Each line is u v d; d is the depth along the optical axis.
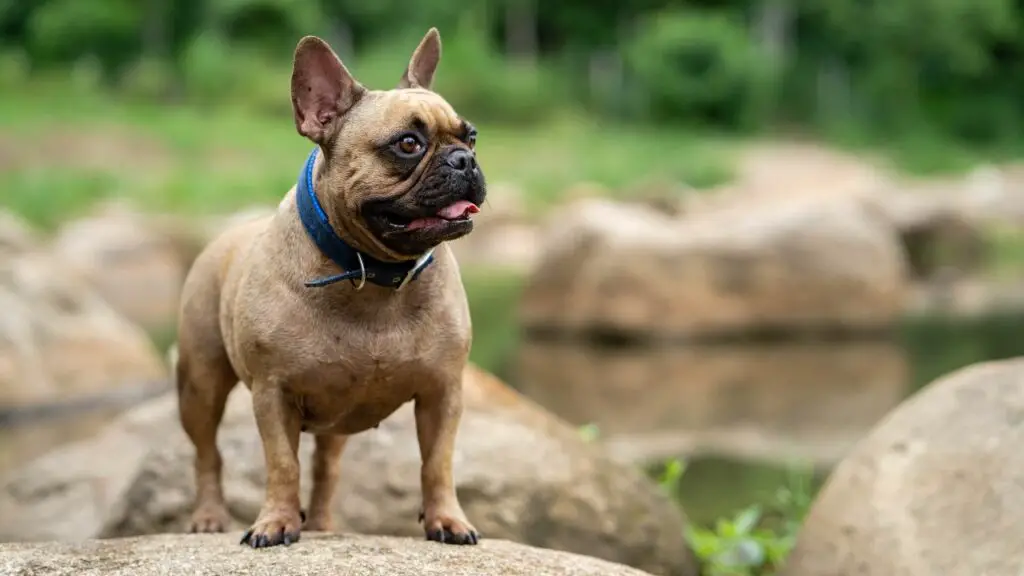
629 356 15.26
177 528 5.97
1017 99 56.50
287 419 4.09
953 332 16.33
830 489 5.58
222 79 45.19
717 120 50.50
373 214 3.81
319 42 3.88
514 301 19.89
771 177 36.62
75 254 21.02
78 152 33.03
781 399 12.27
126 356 12.98
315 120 3.92
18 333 12.12
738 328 16.78
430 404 4.20
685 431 10.76
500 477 5.92
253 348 4.02
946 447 5.25
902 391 12.54
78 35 49.12
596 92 53.38
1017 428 5.14
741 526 6.91
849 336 16.33
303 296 3.97
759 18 57.03
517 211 27.97
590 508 6.05
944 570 4.84
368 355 3.98
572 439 6.38
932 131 52.53
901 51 55.19
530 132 45.09
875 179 36.56
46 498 7.53
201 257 4.74
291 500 4.09
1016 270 22.81
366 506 5.91
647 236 16.86
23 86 43.75
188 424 4.84
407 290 4.02
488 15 57.50
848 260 17.12
